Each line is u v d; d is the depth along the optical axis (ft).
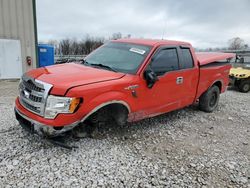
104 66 14.34
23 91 12.41
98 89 11.60
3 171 10.15
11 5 36.78
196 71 17.99
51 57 42.75
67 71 12.74
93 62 15.28
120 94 12.52
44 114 10.80
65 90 10.72
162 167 11.26
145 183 10.00
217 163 11.98
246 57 41.34
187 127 16.88
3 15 36.32
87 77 12.08
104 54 15.81
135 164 11.37
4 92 26.89
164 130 15.97
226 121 18.85
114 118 13.12
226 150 13.55
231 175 10.98
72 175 10.21
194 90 18.34
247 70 35.60
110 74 13.01
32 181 9.64
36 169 10.45
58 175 10.14
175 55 16.28
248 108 23.57
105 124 13.37
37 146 12.34
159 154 12.53
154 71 14.47
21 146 12.26
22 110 12.00
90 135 13.10
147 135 14.93
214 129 16.84
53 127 10.70
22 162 10.89
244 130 17.02
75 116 10.96
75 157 11.60
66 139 12.62
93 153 12.08
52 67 13.91
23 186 9.32
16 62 38.68
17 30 37.96
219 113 21.06
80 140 13.08
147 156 12.22
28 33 39.11
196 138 15.01
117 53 15.40
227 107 23.49
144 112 14.38
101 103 11.67
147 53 14.53
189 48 17.80
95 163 11.23
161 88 14.98
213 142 14.56
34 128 11.24
